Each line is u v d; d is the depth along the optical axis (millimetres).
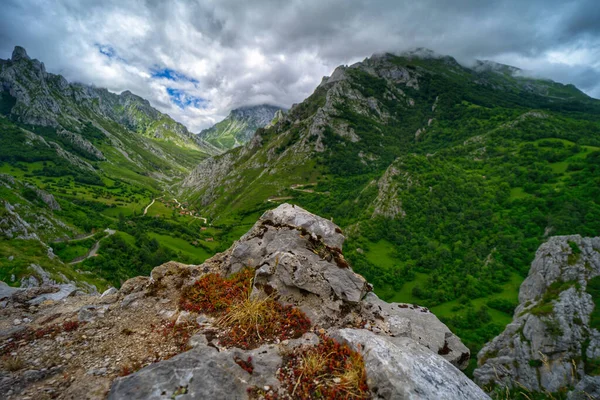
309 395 6027
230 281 11211
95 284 87000
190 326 8820
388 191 139000
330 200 186000
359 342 7145
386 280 100375
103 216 175750
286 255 10641
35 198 139125
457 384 6461
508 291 86938
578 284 64312
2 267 61281
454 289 92625
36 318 10273
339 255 11609
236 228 192625
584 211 97750
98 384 6363
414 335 9406
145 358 7453
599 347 52156
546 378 52750
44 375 6723
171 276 12062
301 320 8836
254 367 6598
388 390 5762
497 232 108250
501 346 62438
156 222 185875
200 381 5727
